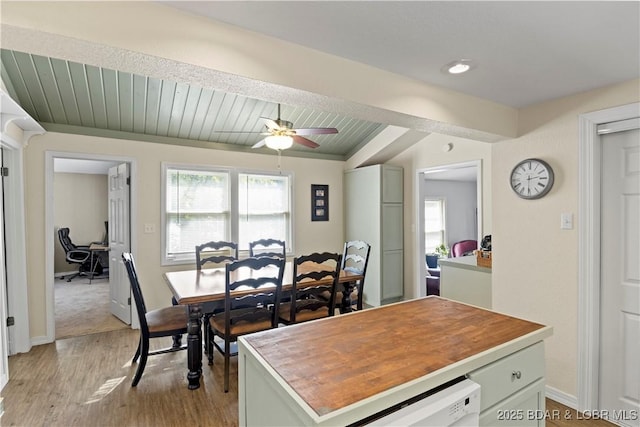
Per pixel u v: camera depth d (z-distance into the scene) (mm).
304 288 3049
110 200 4430
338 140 4980
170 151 4164
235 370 2943
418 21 1479
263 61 1592
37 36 1197
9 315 3225
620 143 2195
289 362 1278
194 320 2625
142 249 4008
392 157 5059
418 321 1737
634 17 1424
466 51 1746
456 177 6812
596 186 2262
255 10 1406
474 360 1302
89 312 4562
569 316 2375
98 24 1256
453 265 3414
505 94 2342
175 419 2248
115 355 3227
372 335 1548
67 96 3248
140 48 1324
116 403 2426
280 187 4980
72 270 7301
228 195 4547
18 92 3061
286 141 3037
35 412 2316
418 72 2000
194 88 3436
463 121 2316
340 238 5461
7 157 3209
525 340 1509
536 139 2537
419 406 1115
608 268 2254
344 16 1446
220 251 4488
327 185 5336
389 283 4785
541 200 2518
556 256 2438
